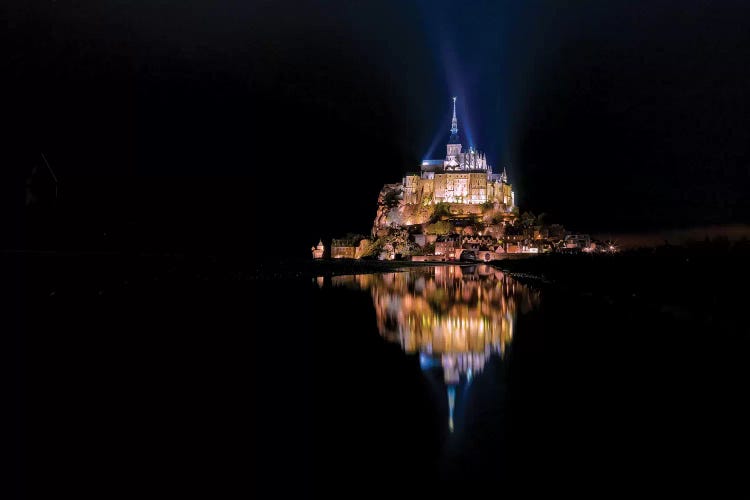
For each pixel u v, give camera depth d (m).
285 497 7.73
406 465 8.83
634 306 28.75
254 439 10.08
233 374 15.30
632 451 9.12
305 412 11.74
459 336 22.17
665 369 15.02
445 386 13.94
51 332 22.11
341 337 21.91
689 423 10.42
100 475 8.49
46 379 14.52
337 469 8.71
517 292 44.62
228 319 26.83
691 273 29.06
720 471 8.23
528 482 8.11
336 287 50.56
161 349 18.84
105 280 44.03
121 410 11.80
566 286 46.44
